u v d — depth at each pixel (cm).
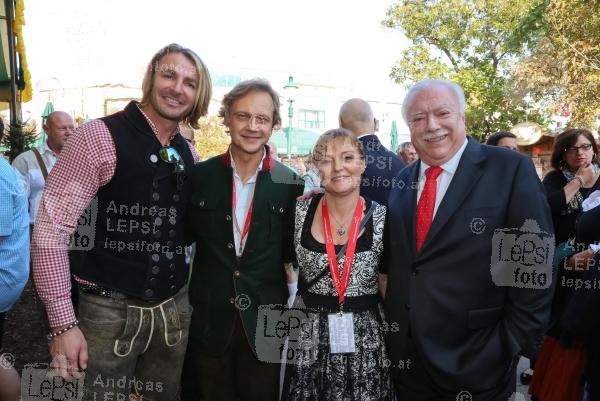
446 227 198
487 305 197
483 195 197
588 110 837
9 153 606
